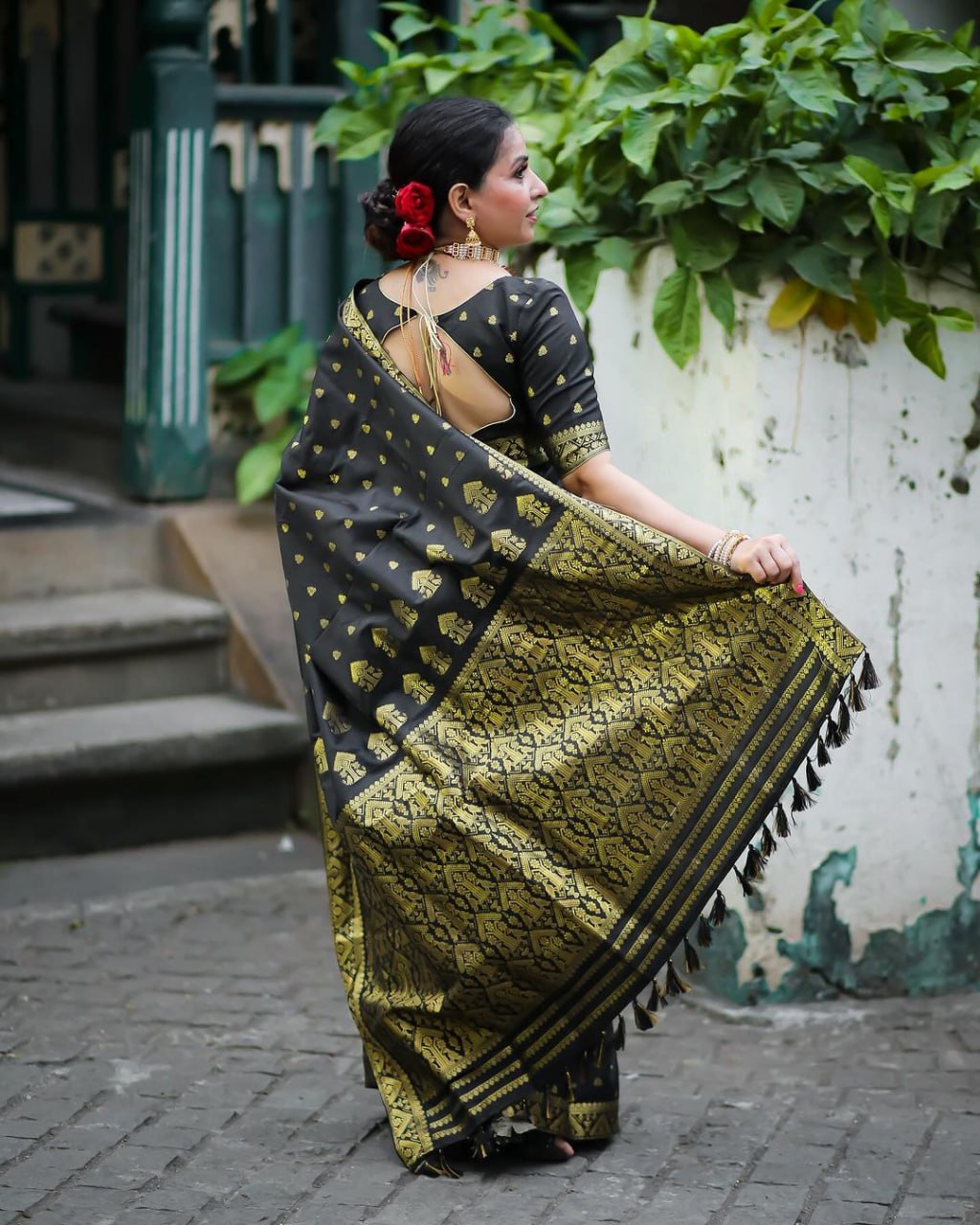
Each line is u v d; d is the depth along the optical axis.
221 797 6.28
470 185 3.67
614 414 5.10
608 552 3.60
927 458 4.75
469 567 3.66
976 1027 4.72
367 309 3.79
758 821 3.70
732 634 3.67
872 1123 4.09
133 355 7.11
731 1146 3.98
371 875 3.78
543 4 7.88
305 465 3.86
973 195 4.58
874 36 4.62
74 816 6.05
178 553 6.88
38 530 6.75
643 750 3.69
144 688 6.54
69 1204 3.70
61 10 9.38
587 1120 3.90
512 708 3.73
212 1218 3.64
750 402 4.60
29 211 9.52
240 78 7.39
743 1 7.34
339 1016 4.76
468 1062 3.85
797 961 4.86
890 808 4.85
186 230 6.99
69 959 5.14
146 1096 4.25
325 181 7.34
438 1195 3.76
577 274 4.86
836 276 4.50
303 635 3.88
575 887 3.71
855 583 4.73
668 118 4.48
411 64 5.44
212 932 5.39
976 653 4.88
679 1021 4.80
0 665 6.28
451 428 3.65
